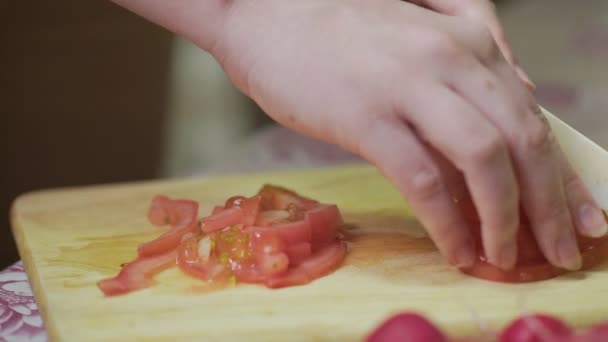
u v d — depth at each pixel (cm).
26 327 67
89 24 164
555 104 115
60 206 80
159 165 172
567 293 65
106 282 66
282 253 67
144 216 78
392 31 61
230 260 68
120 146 170
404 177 61
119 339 61
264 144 103
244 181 85
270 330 62
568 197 65
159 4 68
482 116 60
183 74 187
